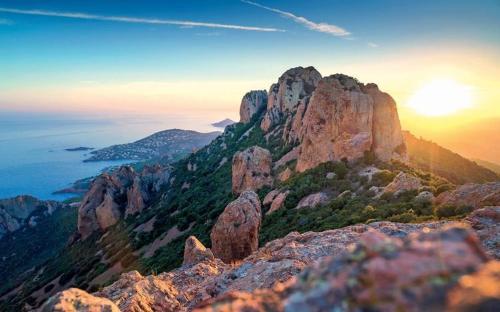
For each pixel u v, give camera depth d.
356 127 61.69
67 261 100.56
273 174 80.19
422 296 3.11
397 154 62.50
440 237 3.85
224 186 97.38
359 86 68.75
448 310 2.90
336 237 18.77
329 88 67.00
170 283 18.78
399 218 25.83
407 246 3.78
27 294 83.12
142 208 112.56
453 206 24.84
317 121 67.12
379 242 3.99
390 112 65.19
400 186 37.00
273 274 14.94
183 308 15.01
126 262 70.75
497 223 16.72
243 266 17.36
